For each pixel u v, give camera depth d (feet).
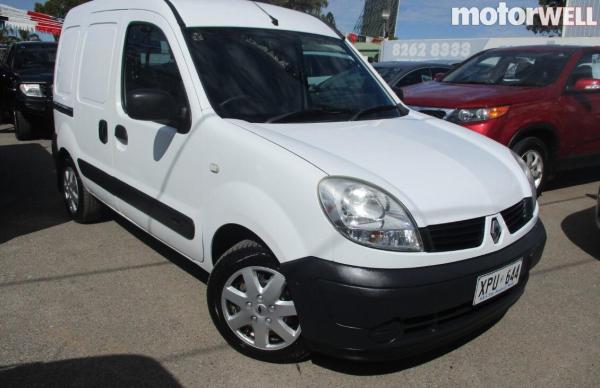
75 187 15.66
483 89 18.67
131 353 9.24
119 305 10.90
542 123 17.88
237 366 8.95
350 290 7.25
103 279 12.10
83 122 13.91
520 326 10.46
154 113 9.62
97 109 13.04
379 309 7.27
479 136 11.04
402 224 7.48
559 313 10.99
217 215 9.09
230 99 9.83
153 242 14.42
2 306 10.78
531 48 21.20
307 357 9.07
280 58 11.09
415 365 9.14
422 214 7.61
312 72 11.40
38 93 29.09
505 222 8.59
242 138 8.79
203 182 9.46
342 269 7.32
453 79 21.56
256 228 8.26
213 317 9.43
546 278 12.64
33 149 27.86
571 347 9.76
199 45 10.28
